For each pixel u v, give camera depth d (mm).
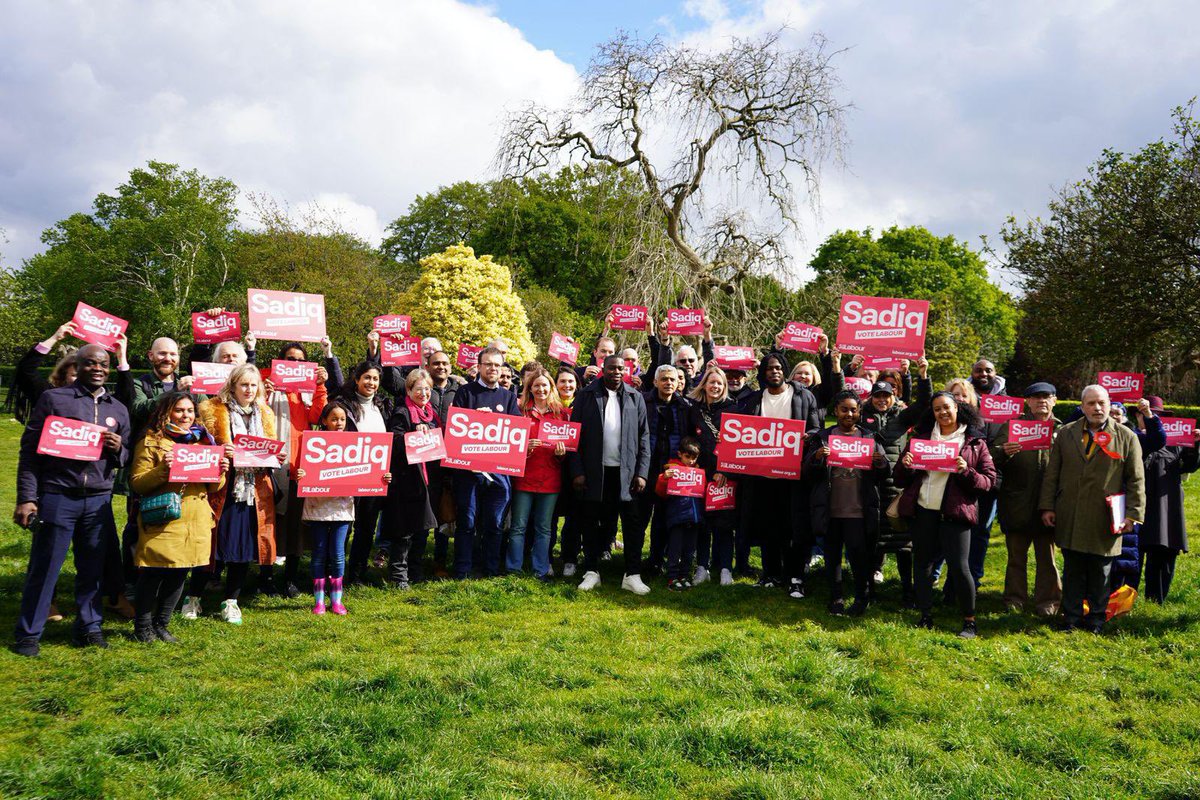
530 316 34500
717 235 20234
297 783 3996
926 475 7121
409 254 48344
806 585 8461
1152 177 21703
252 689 5285
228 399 6910
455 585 7918
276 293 7969
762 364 8688
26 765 3939
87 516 5891
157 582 6070
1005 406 8039
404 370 9297
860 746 4719
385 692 5109
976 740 4879
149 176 50000
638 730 4711
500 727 4758
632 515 8211
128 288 48906
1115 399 8414
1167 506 7547
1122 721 5246
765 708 5141
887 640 6512
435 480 8398
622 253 21094
